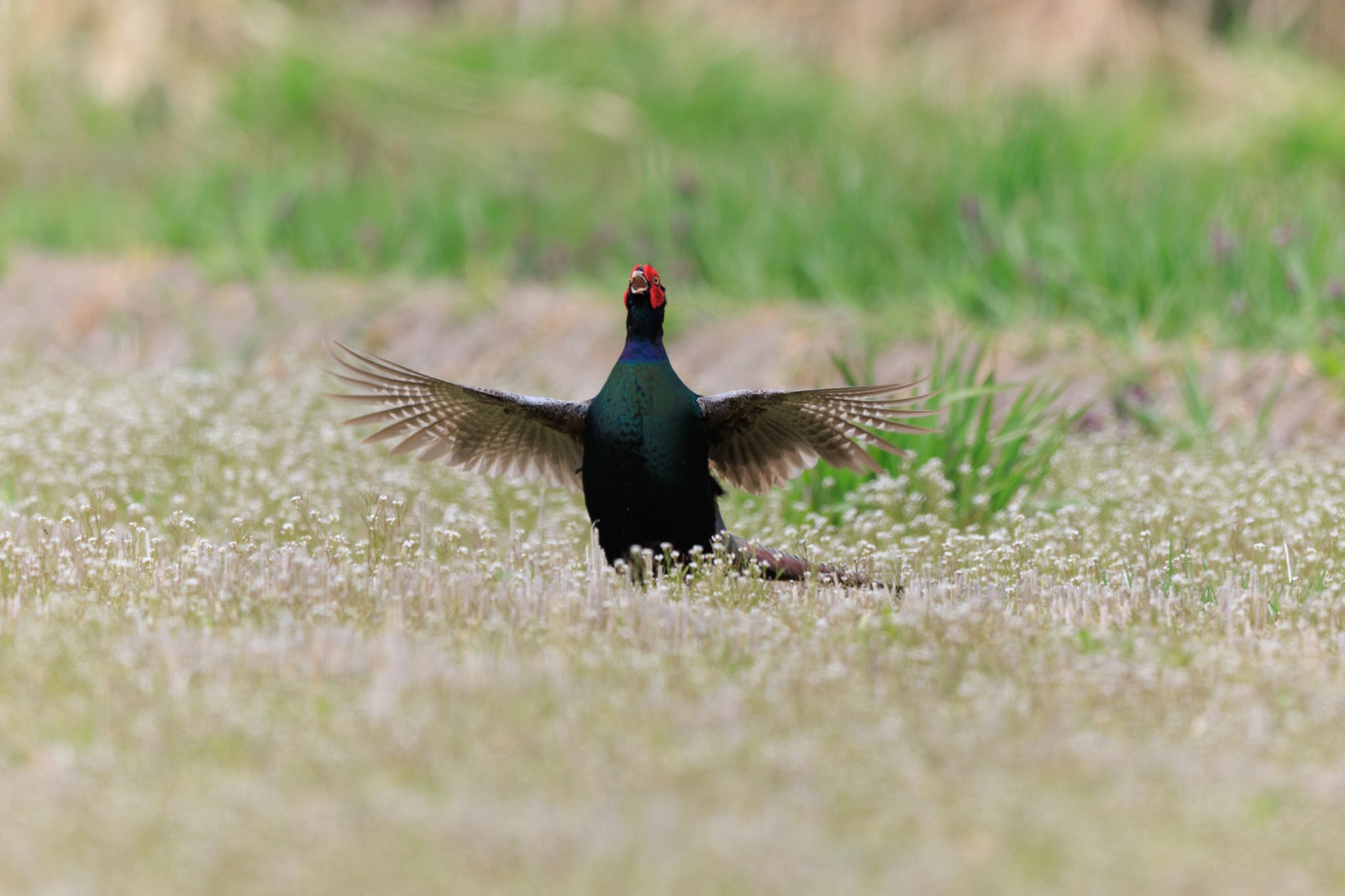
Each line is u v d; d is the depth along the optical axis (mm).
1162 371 17906
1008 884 5789
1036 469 14086
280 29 34344
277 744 6898
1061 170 23875
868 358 14508
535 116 31516
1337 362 17250
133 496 13773
